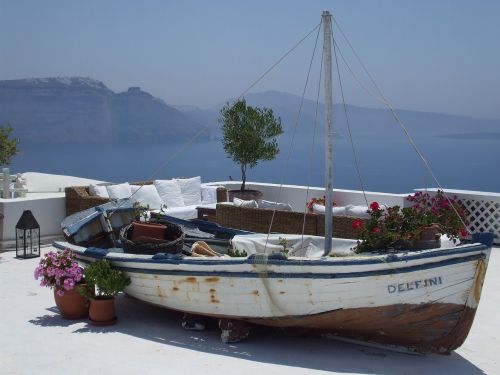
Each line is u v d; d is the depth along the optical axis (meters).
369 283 5.24
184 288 6.08
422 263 5.18
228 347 5.89
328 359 5.57
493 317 6.86
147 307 7.25
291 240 6.86
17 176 14.17
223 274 5.77
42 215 10.78
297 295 5.48
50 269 6.49
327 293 5.37
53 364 5.31
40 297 7.51
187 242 7.52
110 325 6.50
